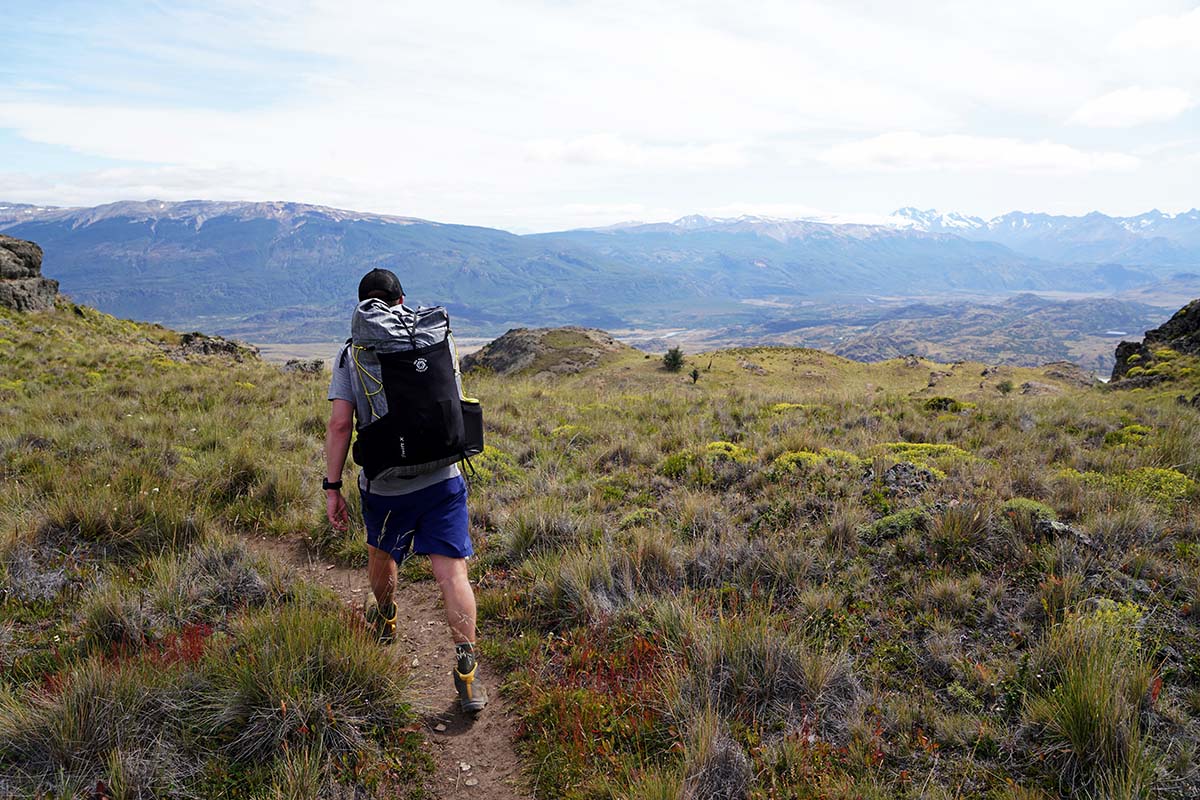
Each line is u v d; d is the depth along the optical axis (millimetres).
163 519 6105
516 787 3307
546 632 4746
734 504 6613
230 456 8336
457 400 3744
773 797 3037
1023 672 3725
